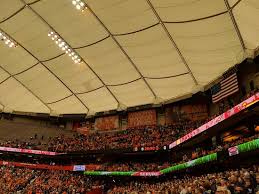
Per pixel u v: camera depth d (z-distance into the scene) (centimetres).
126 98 4284
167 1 2603
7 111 4753
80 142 4369
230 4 2430
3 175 3706
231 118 2420
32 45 3525
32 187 3481
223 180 1455
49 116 4853
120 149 3747
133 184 3428
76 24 3141
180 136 3366
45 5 2923
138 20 2927
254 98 2106
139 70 3691
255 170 1583
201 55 3130
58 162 4441
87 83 4122
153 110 4272
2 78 4081
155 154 3841
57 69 3925
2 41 3462
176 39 3052
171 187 2009
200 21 2716
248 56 2712
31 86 4259
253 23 2405
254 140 1956
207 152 2614
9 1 2881
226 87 3012
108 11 2895
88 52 3562
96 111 4719
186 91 3769
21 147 4256
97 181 3728
